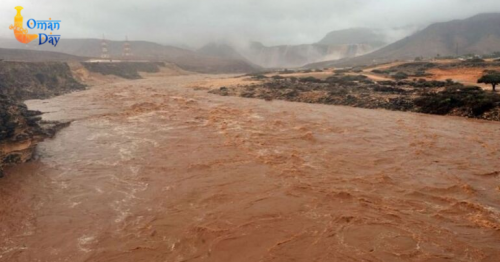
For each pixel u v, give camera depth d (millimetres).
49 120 42125
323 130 37438
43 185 22766
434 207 19453
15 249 15742
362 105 54500
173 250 15578
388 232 16922
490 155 28469
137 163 26828
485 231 16969
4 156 25344
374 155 28500
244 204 19828
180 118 44281
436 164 26359
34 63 77438
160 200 20469
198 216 18531
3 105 26938
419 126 39469
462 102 47000
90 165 26484
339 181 23047
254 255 15195
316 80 79875
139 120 43188
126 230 17234
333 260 14828
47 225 17766
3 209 19438
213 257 15078
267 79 89438
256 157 27938
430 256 15094
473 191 21391
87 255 15266
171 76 152750
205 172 24766
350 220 18031
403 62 114875
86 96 68375
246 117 44938
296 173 24438
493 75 51688
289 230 17141
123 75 125500
